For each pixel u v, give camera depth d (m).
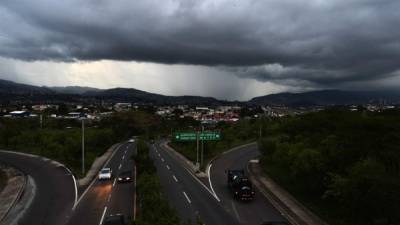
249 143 100.31
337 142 37.41
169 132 149.88
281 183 46.88
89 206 37.34
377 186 27.38
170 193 43.50
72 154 71.06
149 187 33.25
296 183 44.69
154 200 27.59
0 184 49.47
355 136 36.25
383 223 27.09
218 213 34.94
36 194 43.53
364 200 28.12
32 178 54.00
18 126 108.19
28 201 40.09
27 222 32.53
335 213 32.53
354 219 30.19
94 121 152.00
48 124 121.62
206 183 49.91
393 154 31.88
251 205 38.00
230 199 40.66
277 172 54.19
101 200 39.75
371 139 35.16
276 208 36.81
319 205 35.97
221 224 31.47
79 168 61.69
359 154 34.38
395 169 31.23
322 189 37.75
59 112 193.75
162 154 84.31
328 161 36.31
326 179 35.12
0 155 80.56
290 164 46.72
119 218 26.84
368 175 28.33
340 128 41.69
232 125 125.69
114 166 65.44
